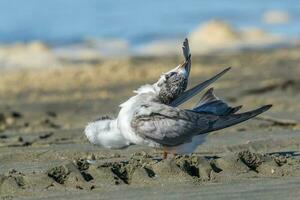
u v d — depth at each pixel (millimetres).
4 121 15148
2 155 9648
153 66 23625
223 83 18938
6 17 38656
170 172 7957
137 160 8602
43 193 7527
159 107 8180
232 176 7973
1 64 25719
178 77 8352
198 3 43344
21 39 32875
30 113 16281
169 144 8211
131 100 8352
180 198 7102
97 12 40250
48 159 9594
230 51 27797
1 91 20141
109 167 8094
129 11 40531
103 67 23578
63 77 22047
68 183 7828
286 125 12258
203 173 7973
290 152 9656
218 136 10969
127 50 29141
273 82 17875
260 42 29984
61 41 31375
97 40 31391
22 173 8422
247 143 10250
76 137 11688
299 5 42750
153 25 35625
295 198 6941
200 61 24672
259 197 7027
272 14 38062
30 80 21859
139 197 7207
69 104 17422
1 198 7441
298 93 16844
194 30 33688
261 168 8227
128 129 8195
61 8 42000
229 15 39344
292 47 28266
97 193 7430
